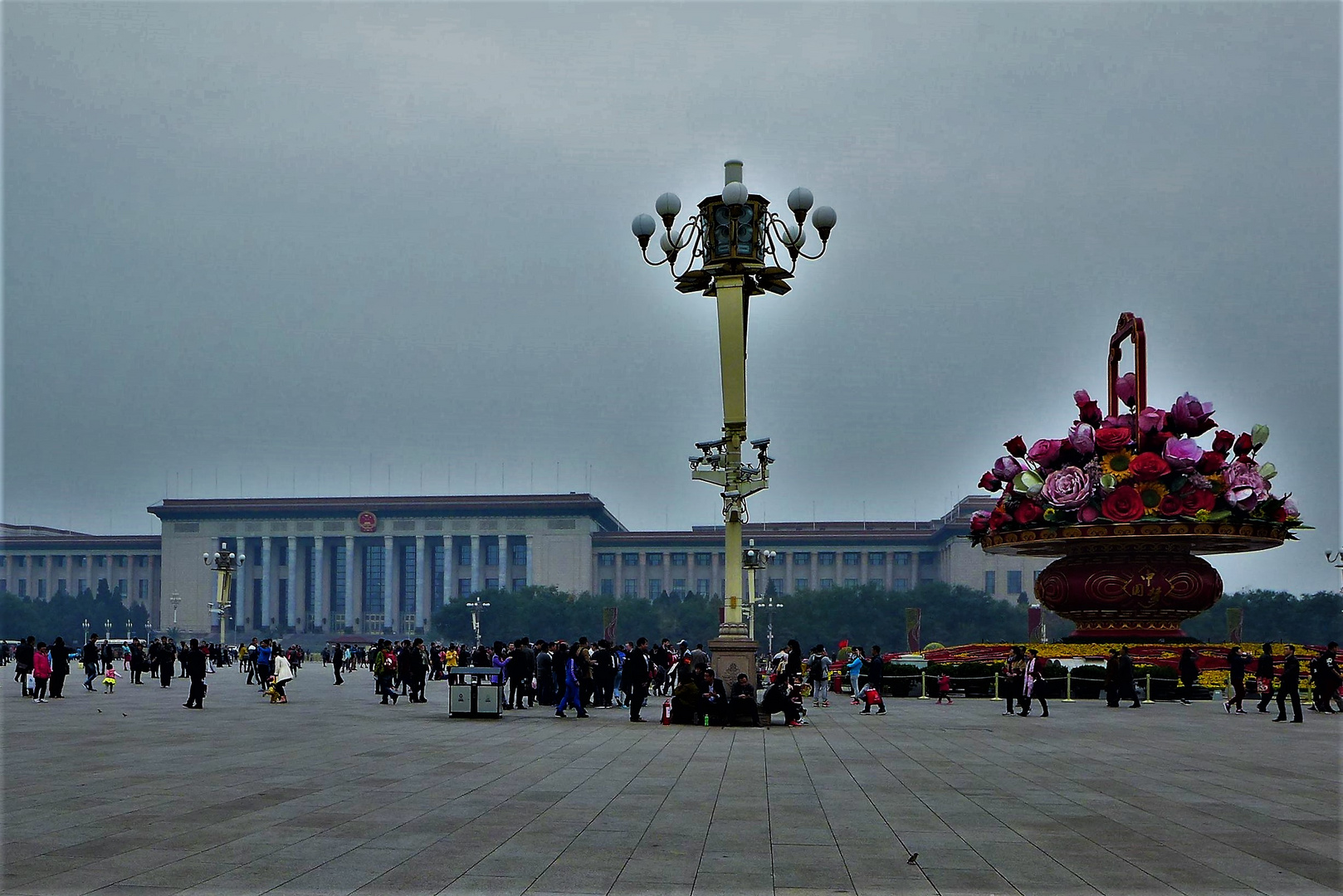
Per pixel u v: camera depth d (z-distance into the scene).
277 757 22.94
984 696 48.16
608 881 12.21
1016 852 13.72
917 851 13.74
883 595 183.62
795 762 22.64
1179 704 42.78
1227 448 49.66
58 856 13.18
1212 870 12.82
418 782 19.34
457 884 12.02
